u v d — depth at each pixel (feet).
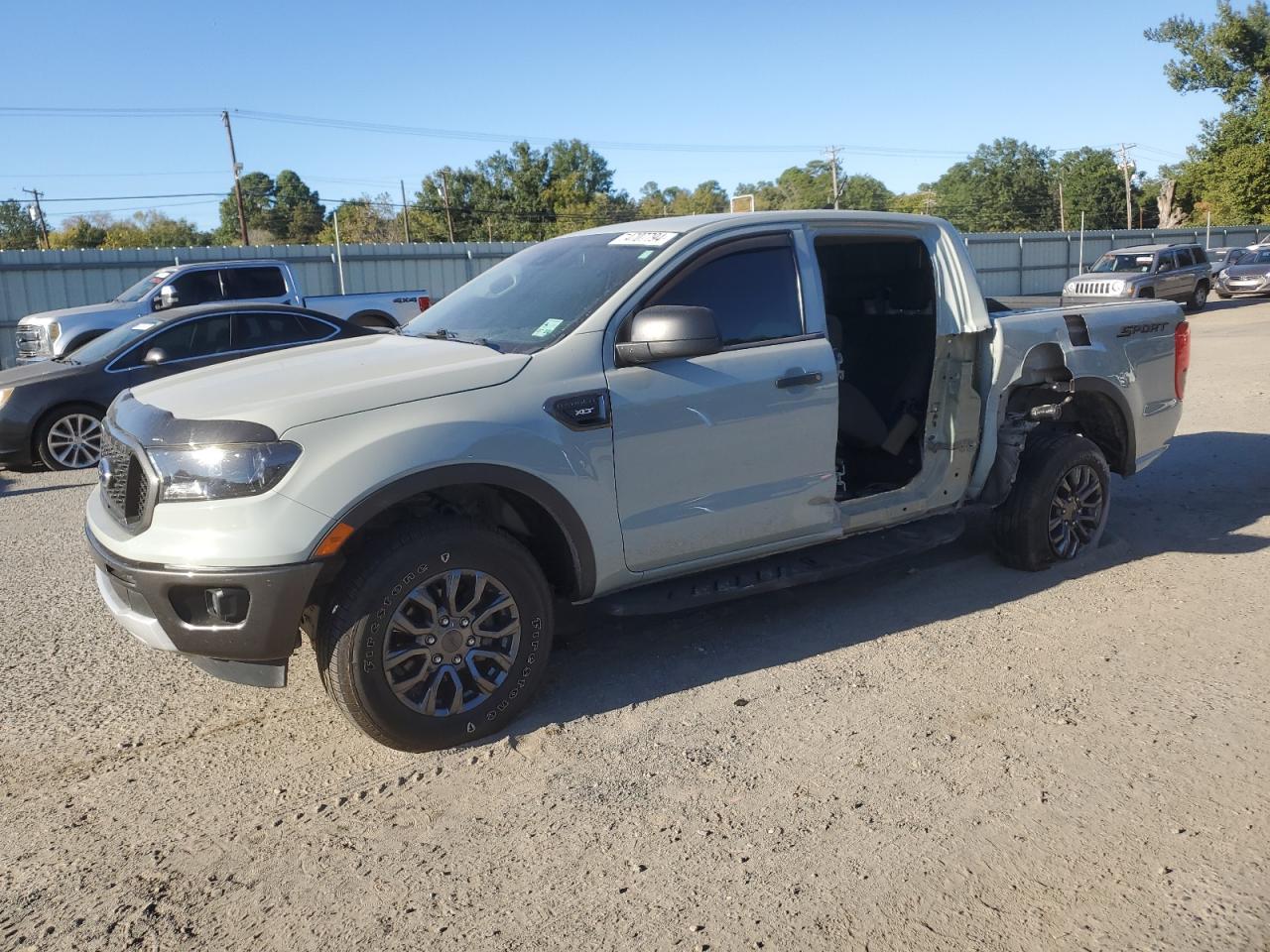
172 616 10.71
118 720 12.81
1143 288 75.10
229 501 10.41
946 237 15.96
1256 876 8.93
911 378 16.76
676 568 13.34
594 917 8.61
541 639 12.07
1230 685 12.83
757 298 13.84
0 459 32.19
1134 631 14.74
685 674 13.57
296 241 269.44
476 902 8.86
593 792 10.61
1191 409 32.99
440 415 11.30
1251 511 21.04
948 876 9.05
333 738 12.12
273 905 8.91
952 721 12.04
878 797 10.37
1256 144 155.74
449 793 10.71
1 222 254.27
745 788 10.62
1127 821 9.84
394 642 11.10
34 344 47.24
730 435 13.25
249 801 10.71
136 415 11.85
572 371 12.23
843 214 15.01
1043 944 8.13
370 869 9.41
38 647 15.49
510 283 14.85
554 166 223.71
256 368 12.72
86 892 9.18
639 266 13.25
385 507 10.85
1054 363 17.11
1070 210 284.82
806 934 8.31
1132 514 21.16
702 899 8.80
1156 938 8.16
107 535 11.41
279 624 10.55
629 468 12.54
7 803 10.80
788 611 15.87
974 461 16.37
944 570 17.62
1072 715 12.12
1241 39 158.92
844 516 14.89
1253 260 92.68
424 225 223.51
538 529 12.53
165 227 258.98
